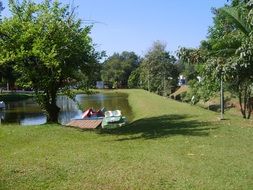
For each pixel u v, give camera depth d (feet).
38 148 46.47
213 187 29.35
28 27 67.00
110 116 83.87
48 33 67.77
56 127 64.80
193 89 118.42
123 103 182.80
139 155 40.40
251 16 46.39
